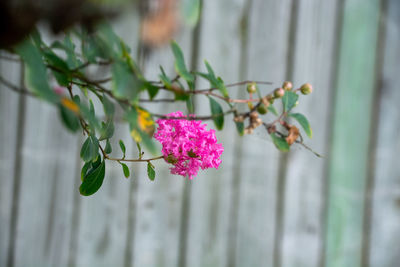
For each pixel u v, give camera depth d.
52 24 0.62
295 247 1.32
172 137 0.98
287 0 1.30
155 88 0.84
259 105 0.92
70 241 1.22
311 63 1.31
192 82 0.92
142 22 0.66
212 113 0.93
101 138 0.89
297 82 1.31
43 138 1.21
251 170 1.29
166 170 1.25
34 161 1.20
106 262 1.23
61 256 1.21
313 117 1.31
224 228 1.29
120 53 0.78
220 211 1.28
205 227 1.28
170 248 1.27
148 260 1.25
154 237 1.26
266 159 1.30
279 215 1.31
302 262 1.32
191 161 0.99
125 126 1.20
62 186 1.22
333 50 1.32
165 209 1.26
